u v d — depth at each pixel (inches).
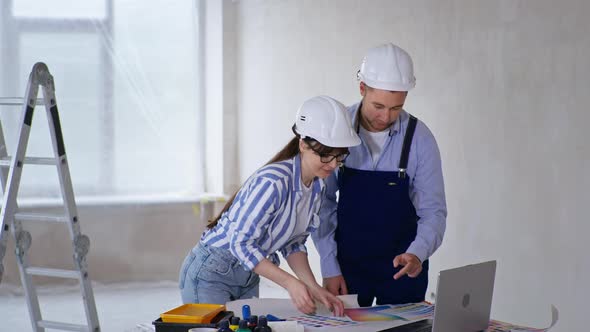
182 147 249.1
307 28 209.5
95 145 236.1
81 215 232.4
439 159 99.7
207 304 82.8
